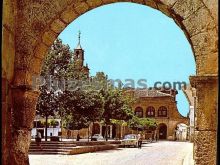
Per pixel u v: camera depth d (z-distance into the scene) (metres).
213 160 7.58
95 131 89.38
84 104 38.91
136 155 35.06
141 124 84.25
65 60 37.44
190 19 7.95
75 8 8.70
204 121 7.66
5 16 7.82
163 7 8.47
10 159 8.33
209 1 7.90
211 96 7.66
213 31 7.82
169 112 106.62
